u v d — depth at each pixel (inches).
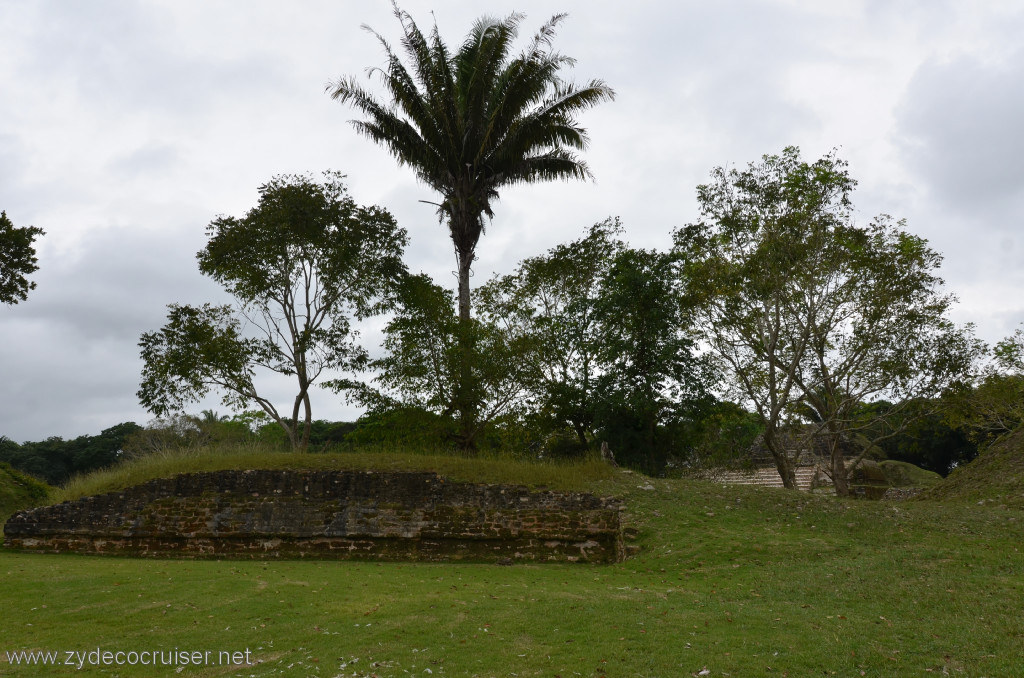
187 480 628.1
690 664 278.8
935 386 803.4
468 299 909.8
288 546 590.9
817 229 771.4
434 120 917.2
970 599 358.6
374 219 861.2
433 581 459.5
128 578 447.8
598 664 281.1
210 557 588.7
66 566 507.5
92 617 355.6
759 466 1173.7
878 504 611.8
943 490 827.4
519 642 310.5
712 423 901.2
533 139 919.7
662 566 501.7
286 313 839.1
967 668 268.4
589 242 951.6
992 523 530.3
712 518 575.8
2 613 361.4
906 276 776.9
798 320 813.2
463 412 826.8
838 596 383.9
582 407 903.1
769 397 833.5
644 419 890.1
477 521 591.5
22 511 627.2
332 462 656.4
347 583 443.2
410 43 911.7
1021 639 293.3
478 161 922.7
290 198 820.0
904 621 331.3
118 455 1712.6
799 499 614.9
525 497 605.9
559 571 516.1
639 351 897.5
